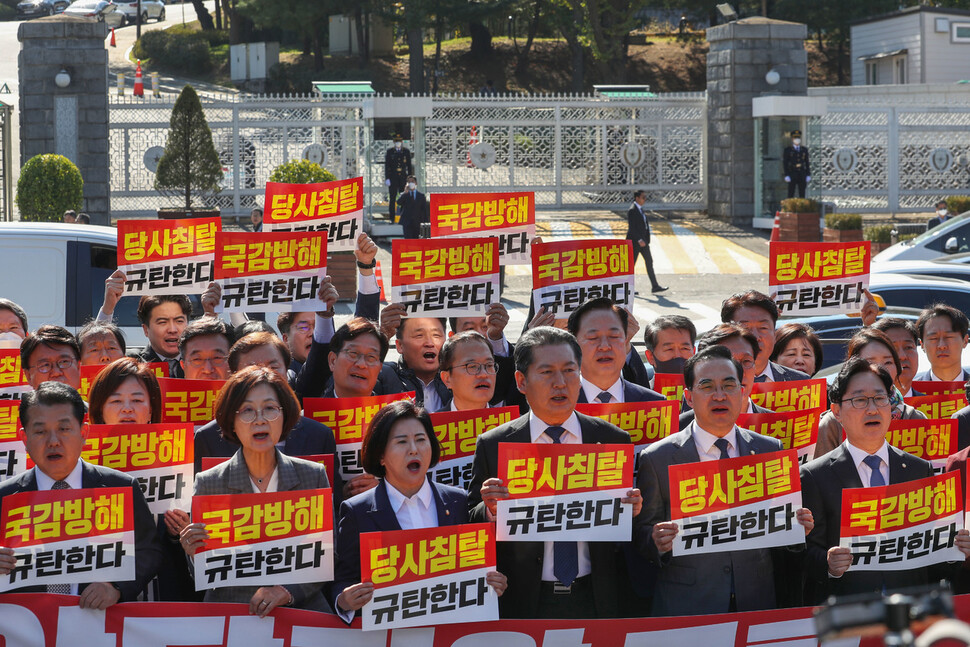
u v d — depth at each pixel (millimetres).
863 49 41062
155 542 4555
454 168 26469
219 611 4465
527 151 27547
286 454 5086
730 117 26188
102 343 6371
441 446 5449
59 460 4414
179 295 6770
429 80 45688
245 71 46031
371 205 24844
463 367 5527
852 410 4762
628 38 50750
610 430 4953
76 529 4312
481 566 4414
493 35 54344
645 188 27750
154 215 25297
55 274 9609
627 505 4574
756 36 25984
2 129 23953
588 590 4730
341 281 18266
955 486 4703
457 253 6219
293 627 4496
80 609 4391
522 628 4617
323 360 6141
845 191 29172
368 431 4594
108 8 58219
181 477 4875
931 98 33906
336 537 4824
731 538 4570
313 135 26062
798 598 5059
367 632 4520
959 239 16922
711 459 4719
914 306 10359
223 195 25562
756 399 5855
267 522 4383
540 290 6254
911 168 29688
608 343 5578
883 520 4617
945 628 1854
